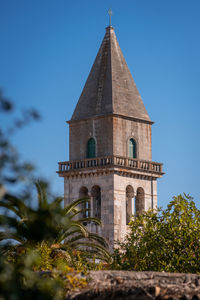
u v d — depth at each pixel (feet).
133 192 450.71
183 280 110.73
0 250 158.10
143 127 465.47
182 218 199.72
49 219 68.95
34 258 76.59
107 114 448.65
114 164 437.17
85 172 448.65
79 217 447.01
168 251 195.42
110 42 471.62
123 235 437.58
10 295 66.95
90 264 220.64
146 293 101.14
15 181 65.31
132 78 472.44
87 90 467.11
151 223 209.46
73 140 466.29
